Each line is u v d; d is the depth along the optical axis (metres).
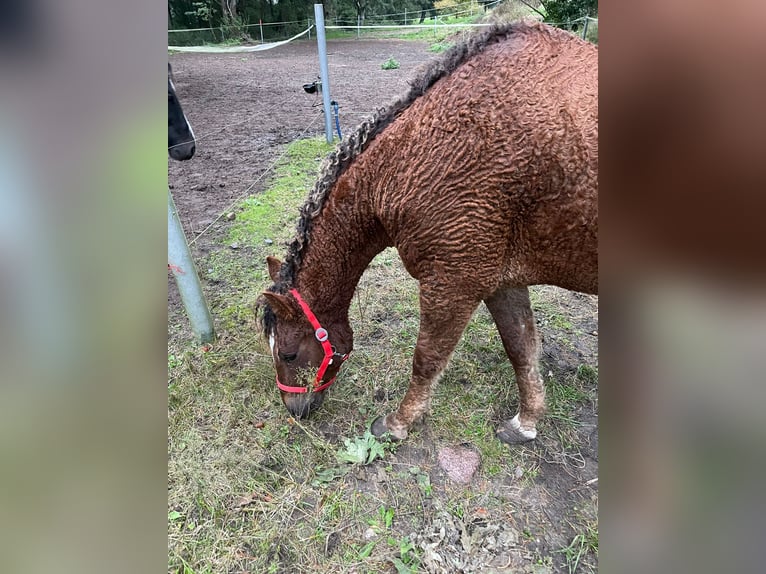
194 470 2.23
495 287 1.87
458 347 2.95
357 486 2.16
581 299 3.42
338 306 2.19
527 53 1.61
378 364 2.84
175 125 3.62
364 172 1.90
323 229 2.04
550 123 1.51
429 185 1.71
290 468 2.25
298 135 7.11
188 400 2.62
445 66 1.75
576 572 1.83
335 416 2.52
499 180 1.60
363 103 8.83
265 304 2.15
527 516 2.02
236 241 4.18
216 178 5.58
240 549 1.93
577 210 1.54
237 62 14.41
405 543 1.92
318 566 1.87
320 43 6.15
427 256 1.84
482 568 1.84
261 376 2.75
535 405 2.30
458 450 2.31
